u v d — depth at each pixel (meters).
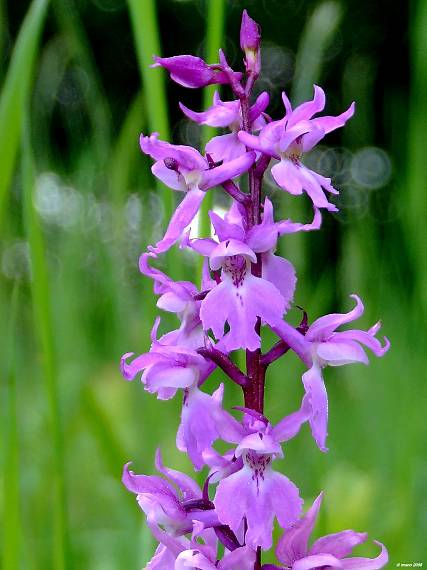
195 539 0.32
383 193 0.95
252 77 0.32
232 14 1.54
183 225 0.32
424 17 0.48
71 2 0.47
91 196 0.56
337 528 0.43
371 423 0.55
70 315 0.56
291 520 0.31
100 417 0.42
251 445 0.31
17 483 0.37
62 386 0.46
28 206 0.37
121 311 0.53
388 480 0.47
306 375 0.32
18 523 0.37
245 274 0.32
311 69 0.47
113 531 0.45
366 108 0.60
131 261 0.56
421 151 0.49
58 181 0.62
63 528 0.38
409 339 0.56
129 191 0.56
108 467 0.42
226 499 0.31
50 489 0.45
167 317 0.47
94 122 0.51
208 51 0.38
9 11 1.38
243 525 0.32
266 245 0.32
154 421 0.45
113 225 0.52
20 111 0.37
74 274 0.57
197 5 1.53
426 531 0.43
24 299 0.65
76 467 0.52
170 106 1.31
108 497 0.49
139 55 0.38
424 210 0.50
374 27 1.49
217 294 0.32
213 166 0.32
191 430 0.32
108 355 0.58
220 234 0.32
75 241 0.56
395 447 0.49
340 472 0.46
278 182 0.32
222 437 0.32
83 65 0.48
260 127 0.33
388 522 0.43
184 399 0.32
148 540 0.38
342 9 0.49
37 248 0.38
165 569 0.33
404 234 0.55
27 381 0.63
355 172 1.08
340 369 0.70
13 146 0.37
